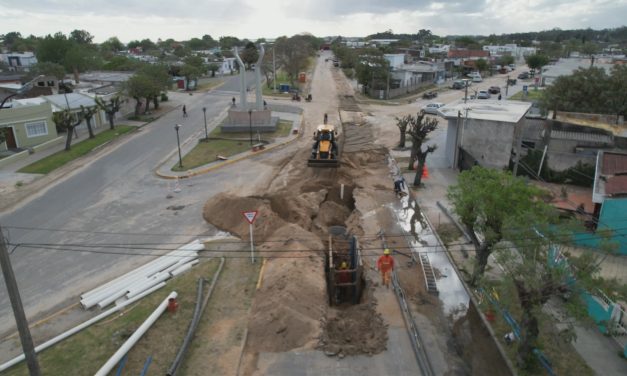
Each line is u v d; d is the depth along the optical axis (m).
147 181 32.16
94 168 35.12
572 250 20.28
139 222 25.09
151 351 14.70
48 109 42.00
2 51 140.12
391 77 77.19
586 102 44.41
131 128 48.44
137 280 18.77
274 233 22.66
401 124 40.78
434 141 43.59
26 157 37.53
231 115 47.53
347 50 127.00
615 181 24.00
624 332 15.77
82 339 15.37
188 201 28.22
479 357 14.81
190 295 17.78
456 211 18.08
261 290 17.86
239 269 19.75
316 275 18.92
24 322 12.11
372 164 36.81
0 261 11.62
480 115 34.41
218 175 33.44
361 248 22.05
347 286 19.11
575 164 31.39
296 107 62.28
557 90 45.94
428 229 24.19
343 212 27.69
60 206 27.47
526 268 13.83
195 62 92.56
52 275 19.75
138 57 134.75
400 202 28.09
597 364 14.80
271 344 15.09
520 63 146.88
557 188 30.73
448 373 14.05
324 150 33.59
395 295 18.16
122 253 21.58
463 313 17.17
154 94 55.25
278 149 40.84
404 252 21.67
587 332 16.38
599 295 16.31
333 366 14.20
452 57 126.38
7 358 14.73
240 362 14.26
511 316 16.62
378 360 14.54
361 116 56.09
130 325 15.96
